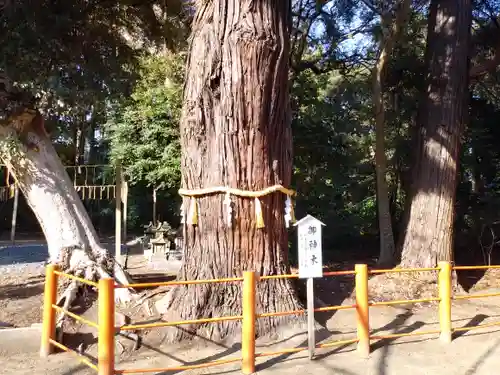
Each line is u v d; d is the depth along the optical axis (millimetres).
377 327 6156
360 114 13484
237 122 5402
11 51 6660
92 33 8078
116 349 4941
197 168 5648
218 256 5434
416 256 8688
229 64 5422
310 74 12727
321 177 12922
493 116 12492
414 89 12141
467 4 9148
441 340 5547
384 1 10312
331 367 4605
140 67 9938
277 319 5430
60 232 6738
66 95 6949
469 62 9445
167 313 5594
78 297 6105
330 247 14766
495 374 4586
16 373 4430
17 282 9086
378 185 10516
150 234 12938
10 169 6992
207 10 5832
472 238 12734
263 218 5484
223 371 4441
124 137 11906
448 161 8750
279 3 5719
